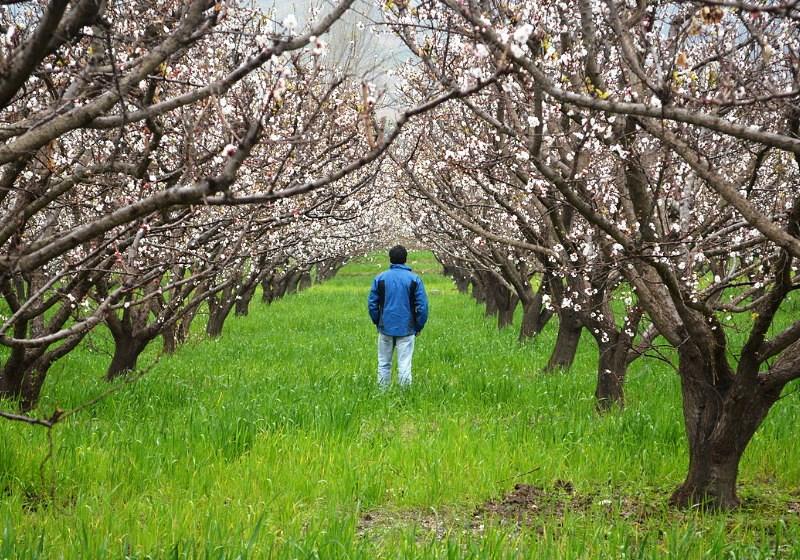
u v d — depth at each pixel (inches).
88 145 449.1
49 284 263.4
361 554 311.6
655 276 405.4
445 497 410.3
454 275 2418.8
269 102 201.9
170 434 478.9
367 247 2114.9
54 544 319.6
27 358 564.4
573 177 330.6
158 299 762.8
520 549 323.6
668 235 405.4
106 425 506.6
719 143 445.7
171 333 944.3
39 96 397.4
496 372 776.3
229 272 915.4
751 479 446.9
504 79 301.9
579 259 518.3
